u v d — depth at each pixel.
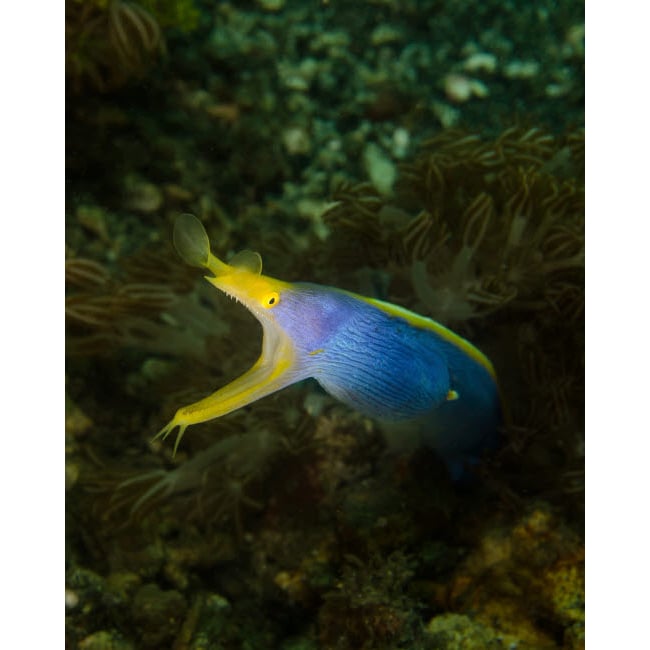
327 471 0.27
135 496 0.27
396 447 0.27
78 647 0.24
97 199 0.35
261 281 0.20
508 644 0.22
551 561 0.23
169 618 0.25
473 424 0.26
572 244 0.28
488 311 0.28
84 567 0.26
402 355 0.22
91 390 0.29
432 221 0.29
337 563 0.26
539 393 0.28
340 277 0.30
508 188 0.31
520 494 0.26
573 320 0.28
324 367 0.21
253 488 0.28
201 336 0.29
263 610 0.26
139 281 0.30
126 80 0.37
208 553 0.27
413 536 0.26
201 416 0.20
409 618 0.23
